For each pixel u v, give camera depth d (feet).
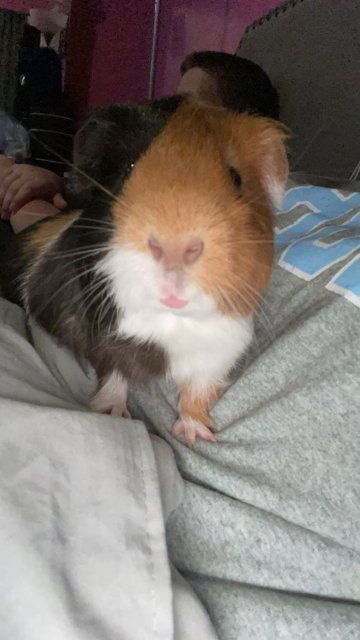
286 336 0.84
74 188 0.78
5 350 0.82
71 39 2.55
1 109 1.92
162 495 0.73
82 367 0.95
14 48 2.50
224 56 1.35
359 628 0.69
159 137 0.71
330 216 1.09
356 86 1.34
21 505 0.63
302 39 1.56
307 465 0.75
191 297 0.67
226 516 0.75
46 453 0.67
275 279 0.94
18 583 0.60
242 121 0.80
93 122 0.74
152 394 0.92
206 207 0.65
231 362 0.86
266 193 0.83
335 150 1.40
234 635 0.70
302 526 0.74
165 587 0.63
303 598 0.72
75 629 0.59
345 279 0.84
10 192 1.34
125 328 0.79
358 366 0.76
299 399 0.77
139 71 2.72
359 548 0.72
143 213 0.65
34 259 1.01
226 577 0.74
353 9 1.38
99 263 0.71
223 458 0.80
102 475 0.68
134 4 2.62
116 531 0.65
